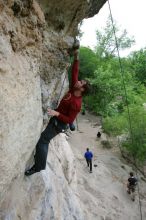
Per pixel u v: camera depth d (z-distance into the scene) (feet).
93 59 95.50
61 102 16.90
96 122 88.33
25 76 13.84
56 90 19.92
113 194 51.57
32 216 21.50
